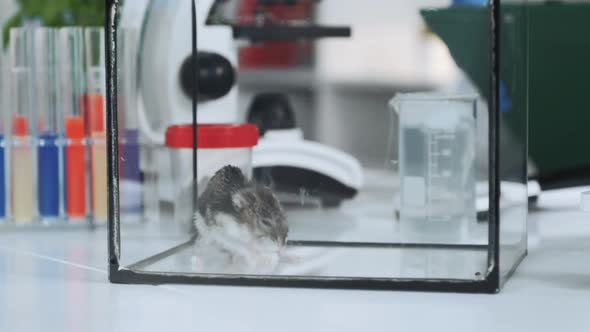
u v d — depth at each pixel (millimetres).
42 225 1396
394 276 1106
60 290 1126
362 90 1806
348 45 1838
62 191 1394
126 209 1204
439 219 1207
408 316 1034
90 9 1590
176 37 1333
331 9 1801
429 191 1213
